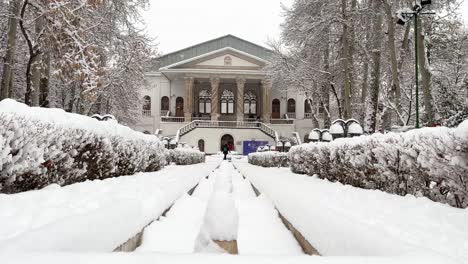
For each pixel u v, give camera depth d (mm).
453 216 3451
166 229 3832
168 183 5668
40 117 4555
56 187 4781
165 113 52969
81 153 5766
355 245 1960
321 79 25844
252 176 9672
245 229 4008
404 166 4910
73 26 11414
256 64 49062
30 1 12586
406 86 28359
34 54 10672
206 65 48938
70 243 1829
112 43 20094
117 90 23172
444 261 1292
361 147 6188
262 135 48312
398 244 1573
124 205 2807
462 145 3607
